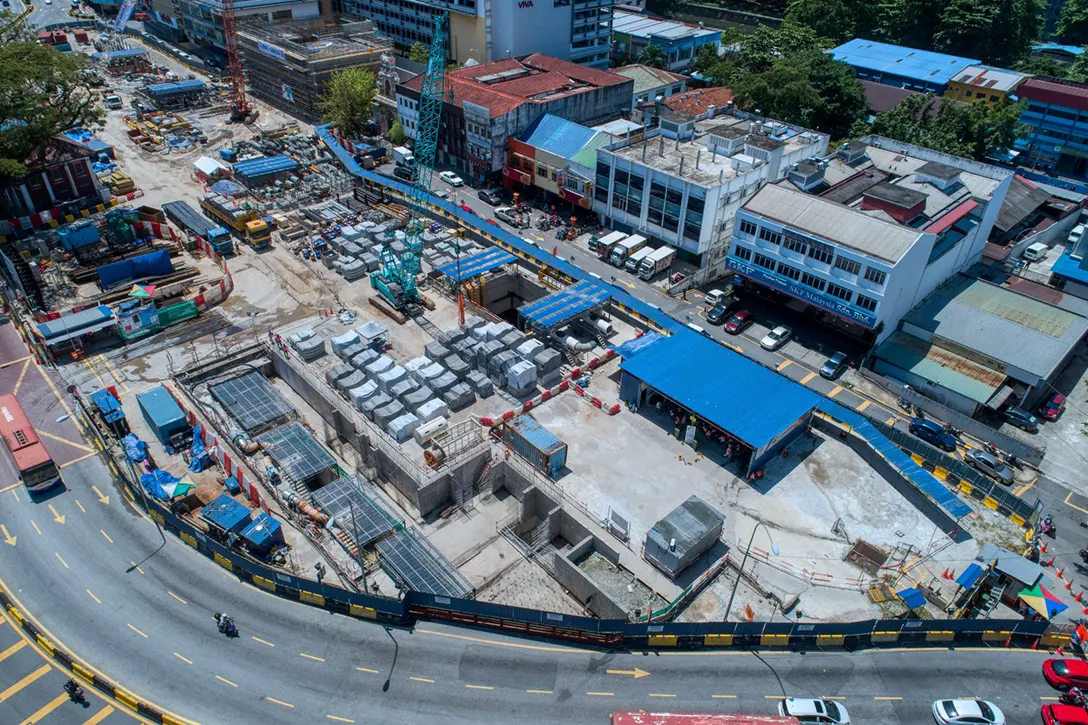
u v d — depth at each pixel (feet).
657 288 359.25
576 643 194.08
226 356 296.10
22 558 214.48
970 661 192.03
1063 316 310.24
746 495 239.30
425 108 349.82
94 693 181.27
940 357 299.17
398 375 281.74
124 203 417.69
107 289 335.47
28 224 384.06
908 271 291.58
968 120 482.28
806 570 214.69
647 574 211.82
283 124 552.82
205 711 176.45
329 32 624.59
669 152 388.37
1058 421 286.25
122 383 282.97
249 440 256.32
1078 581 218.18
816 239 299.58
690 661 189.37
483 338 302.66
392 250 371.76
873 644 195.42
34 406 271.08
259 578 209.05
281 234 393.29
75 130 490.08
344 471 255.91
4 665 186.80
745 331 328.90
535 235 404.57
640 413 273.75
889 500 239.71
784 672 187.11
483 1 559.38
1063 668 186.29
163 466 246.27
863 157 387.34
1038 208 420.36
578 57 627.46
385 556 215.72
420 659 189.88
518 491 248.32
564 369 298.35
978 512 238.07
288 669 186.80
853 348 318.65
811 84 513.86
